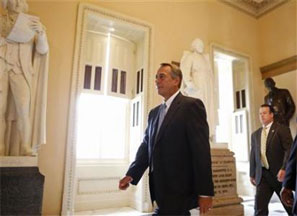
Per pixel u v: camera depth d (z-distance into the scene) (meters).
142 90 4.19
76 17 3.67
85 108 4.29
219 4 5.45
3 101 2.38
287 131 2.62
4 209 2.16
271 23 5.80
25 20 2.42
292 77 5.20
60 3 3.59
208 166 1.41
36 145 2.50
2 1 2.47
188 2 4.92
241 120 5.50
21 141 2.41
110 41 4.45
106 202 3.97
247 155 5.23
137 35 4.43
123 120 4.57
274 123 2.74
